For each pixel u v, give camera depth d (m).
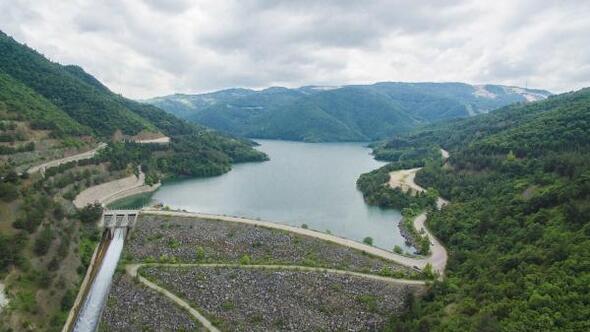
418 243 175.25
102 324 115.75
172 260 147.25
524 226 134.50
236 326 113.81
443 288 120.50
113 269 149.12
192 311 120.50
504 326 85.44
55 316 119.19
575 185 129.38
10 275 118.81
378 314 118.62
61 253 138.88
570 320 80.69
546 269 99.06
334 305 122.38
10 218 137.00
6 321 108.19
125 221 182.88
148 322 116.06
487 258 127.19
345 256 151.62
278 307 121.69
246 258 146.00
